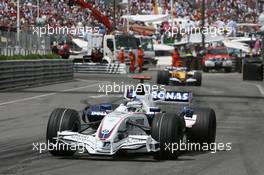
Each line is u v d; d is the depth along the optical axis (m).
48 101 48.69
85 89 62.84
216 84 75.69
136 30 142.12
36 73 66.81
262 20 101.38
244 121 37.66
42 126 33.41
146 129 22.59
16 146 26.16
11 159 22.67
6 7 125.56
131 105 23.52
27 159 22.61
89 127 24.11
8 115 38.88
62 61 76.25
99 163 21.69
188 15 177.62
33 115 38.91
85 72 106.75
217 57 111.94
